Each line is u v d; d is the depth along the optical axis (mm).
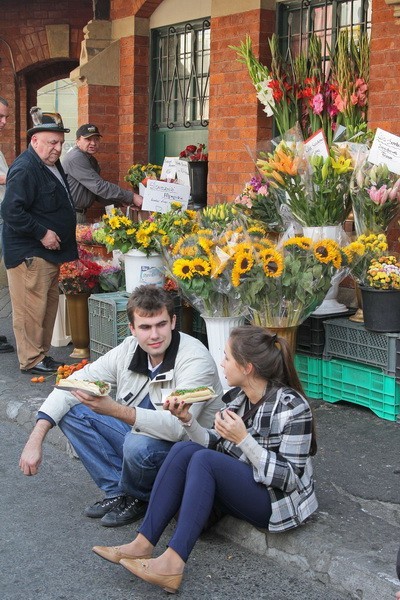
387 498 4855
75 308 7859
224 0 9102
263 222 6754
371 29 7398
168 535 4734
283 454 4152
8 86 15211
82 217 9852
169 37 10594
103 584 4270
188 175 9539
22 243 7375
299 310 5883
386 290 5969
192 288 5938
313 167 6348
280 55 8383
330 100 7602
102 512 4984
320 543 4281
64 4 14727
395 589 3893
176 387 4656
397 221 6777
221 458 4176
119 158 11180
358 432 5941
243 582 4234
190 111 10344
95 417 4871
